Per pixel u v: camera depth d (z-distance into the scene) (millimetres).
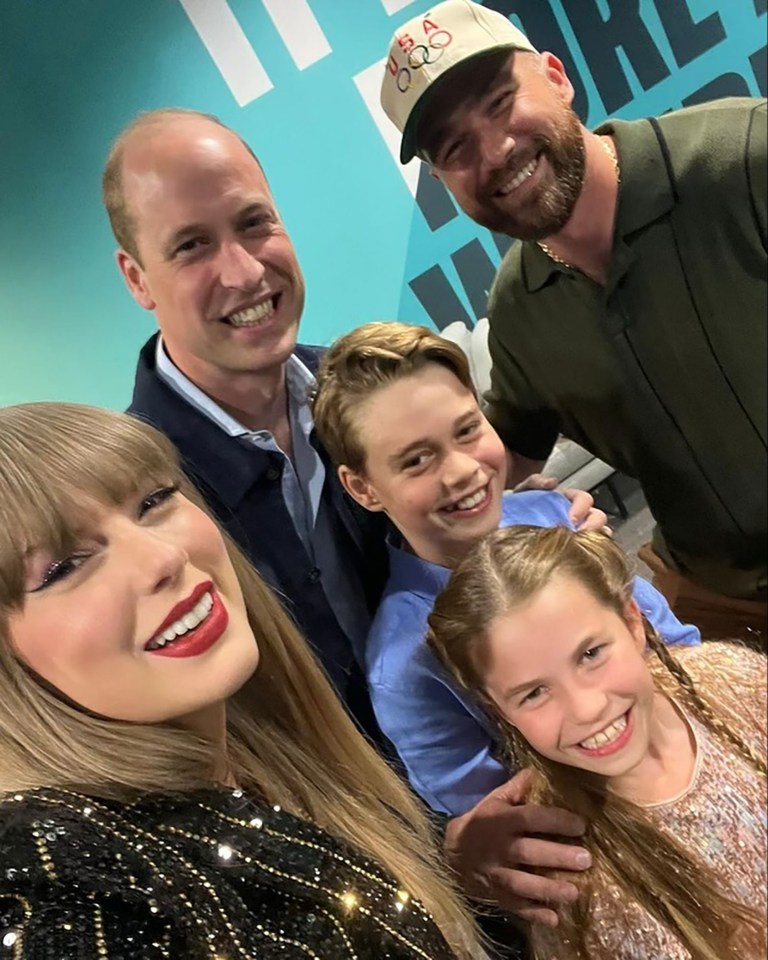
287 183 1829
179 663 565
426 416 970
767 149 1200
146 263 1115
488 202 1271
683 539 1558
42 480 548
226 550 708
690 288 1267
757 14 2037
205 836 557
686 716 933
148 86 1644
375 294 2029
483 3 1812
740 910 847
